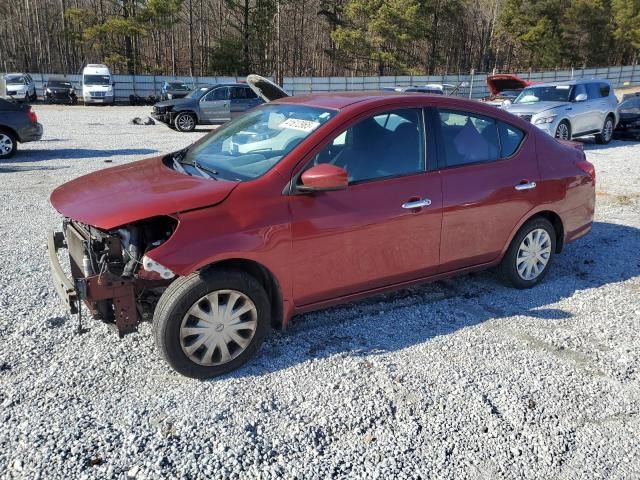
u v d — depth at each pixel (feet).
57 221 22.57
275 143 12.66
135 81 123.44
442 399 10.81
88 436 9.41
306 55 210.38
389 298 15.55
